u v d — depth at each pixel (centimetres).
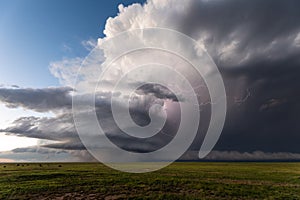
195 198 3172
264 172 6066
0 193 3281
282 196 3309
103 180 4216
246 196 3309
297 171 6419
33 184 3831
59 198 3152
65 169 6100
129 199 3133
